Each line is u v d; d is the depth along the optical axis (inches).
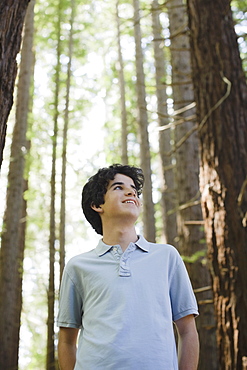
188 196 312.0
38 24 471.5
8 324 358.6
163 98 467.5
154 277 72.0
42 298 543.2
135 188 82.6
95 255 76.3
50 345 362.0
